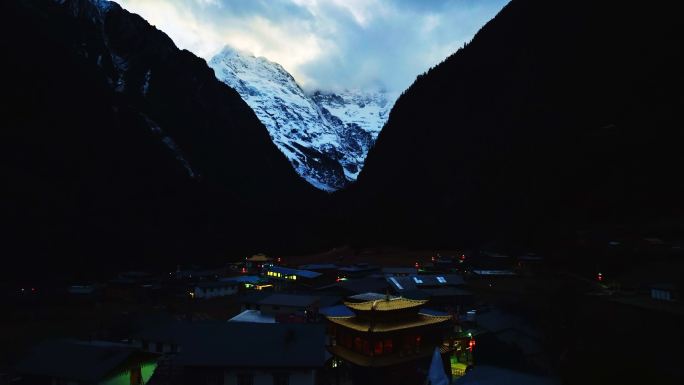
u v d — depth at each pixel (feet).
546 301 175.42
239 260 581.12
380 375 130.72
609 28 547.49
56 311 265.95
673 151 396.57
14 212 387.55
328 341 161.38
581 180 452.35
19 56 519.60
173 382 133.49
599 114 498.28
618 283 246.06
